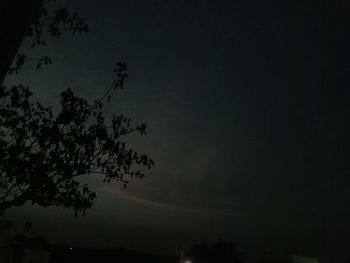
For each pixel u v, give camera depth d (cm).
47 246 1198
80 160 731
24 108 703
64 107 721
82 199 741
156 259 2611
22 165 707
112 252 2405
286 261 2323
